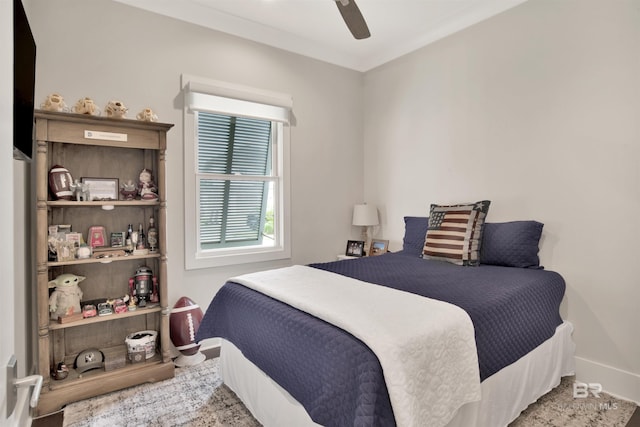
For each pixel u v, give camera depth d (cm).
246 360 197
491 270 240
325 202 370
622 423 188
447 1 279
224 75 301
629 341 216
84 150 236
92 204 217
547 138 252
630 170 214
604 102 224
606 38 223
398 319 145
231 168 329
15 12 130
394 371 122
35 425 189
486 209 270
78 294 222
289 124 340
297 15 298
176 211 279
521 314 185
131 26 260
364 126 398
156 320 259
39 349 201
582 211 235
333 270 243
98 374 220
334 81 374
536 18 257
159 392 222
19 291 190
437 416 132
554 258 248
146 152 256
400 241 364
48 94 232
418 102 342
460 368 144
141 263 257
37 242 198
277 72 332
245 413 199
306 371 144
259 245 353
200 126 306
